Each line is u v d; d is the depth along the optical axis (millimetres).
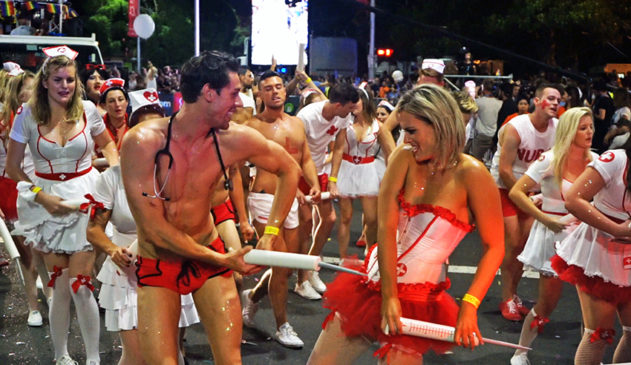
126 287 3889
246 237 4867
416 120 3113
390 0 31047
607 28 23531
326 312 6207
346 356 3471
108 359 5074
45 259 4809
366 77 29328
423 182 3273
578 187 4004
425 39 26609
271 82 5621
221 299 3377
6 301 6363
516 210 6000
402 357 3270
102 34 37875
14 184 5938
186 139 3123
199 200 3234
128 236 4059
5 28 14312
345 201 7145
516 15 24156
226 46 44625
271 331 5703
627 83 18453
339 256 8039
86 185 4879
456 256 8133
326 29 35719
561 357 5273
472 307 3143
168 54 41000
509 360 5184
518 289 6988
